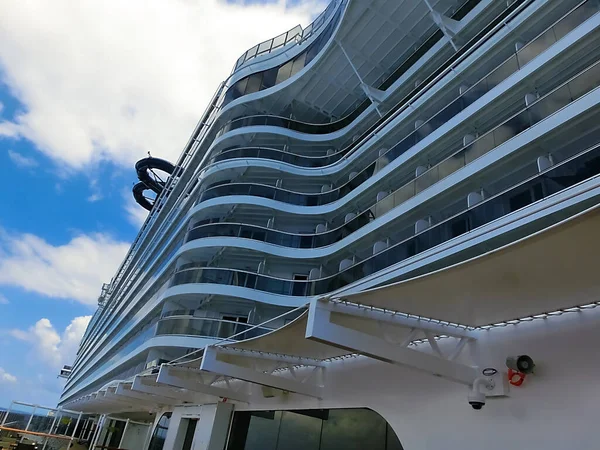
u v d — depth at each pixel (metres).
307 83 27.09
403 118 19.11
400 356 5.50
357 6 20.72
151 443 18.56
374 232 18.14
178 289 23.00
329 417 8.84
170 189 44.59
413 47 22.28
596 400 4.55
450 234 13.12
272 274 23.77
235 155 27.06
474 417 5.77
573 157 9.89
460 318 5.86
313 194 24.81
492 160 12.42
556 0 12.99
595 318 4.87
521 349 5.50
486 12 16.58
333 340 5.24
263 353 9.27
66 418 27.47
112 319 53.66
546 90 12.56
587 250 3.73
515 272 4.32
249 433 11.37
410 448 6.57
